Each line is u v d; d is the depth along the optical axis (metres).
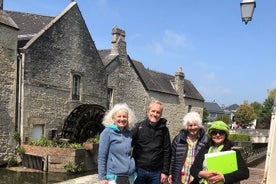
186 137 4.09
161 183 4.03
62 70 16.06
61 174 13.50
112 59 19.81
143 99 22.33
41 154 13.62
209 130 3.25
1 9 13.57
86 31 17.47
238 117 57.25
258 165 17.78
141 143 3.95
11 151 13.70
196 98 28.86
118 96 20.48
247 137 25.52
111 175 3.64
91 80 18.02
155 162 3.95
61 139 14.95
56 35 15.59
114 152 3.68
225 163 3.01
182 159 4.01
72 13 16.48
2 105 13.20
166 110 24.56
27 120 14.28
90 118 16.55
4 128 13.32
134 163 3.77
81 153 14.22
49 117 15.45
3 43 13.16
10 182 11.64
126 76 21.22
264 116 60.44
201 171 3.08
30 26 16.14
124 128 3.81
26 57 14.04
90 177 7.21
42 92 14.99
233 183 3.04
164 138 4.06
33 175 12.87
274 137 6.46
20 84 13.93
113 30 20.58
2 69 13.16
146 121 4.03
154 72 25.98
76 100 17.02
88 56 17.72
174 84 26.52
